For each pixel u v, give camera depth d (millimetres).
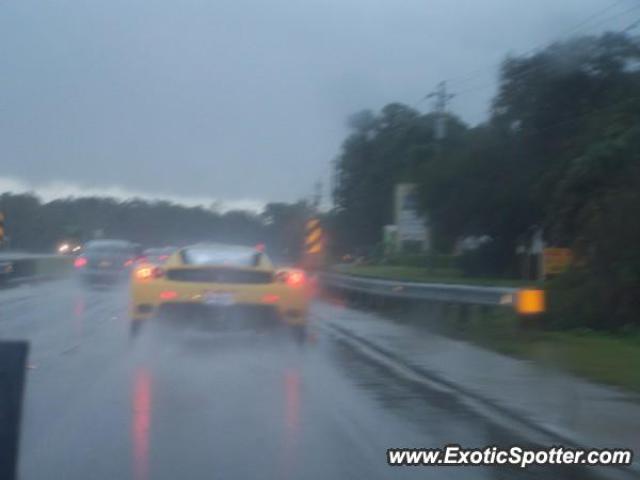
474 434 10312
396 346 17797
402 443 9852
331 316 25844
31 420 10773
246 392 12734
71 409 11445
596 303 20266
